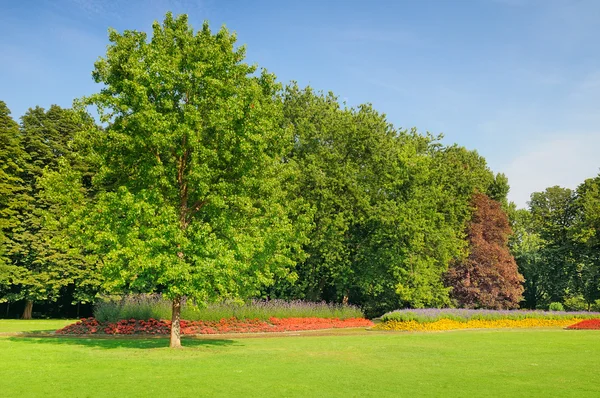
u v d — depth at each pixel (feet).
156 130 50.34
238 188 57.31
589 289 166.40
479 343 66.23
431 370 40.50
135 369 37.88
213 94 54.39
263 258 60.49
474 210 138.10
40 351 47.85
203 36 57.62
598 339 74.90
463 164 155.12
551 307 152.76
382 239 112.57
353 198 112.27
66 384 31.50
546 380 36.27
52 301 142.31
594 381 36.14
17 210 128.26
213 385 31.94
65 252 126.00
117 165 57.36
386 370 40.11
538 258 184.03
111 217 51.98
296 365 41.93
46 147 132.57
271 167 61.62
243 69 58.18
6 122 128.47
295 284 119.34
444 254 116.67
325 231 108.27
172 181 55.36
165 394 28.96
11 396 27.96
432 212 114.21
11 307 146.00
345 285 119.96
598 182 171.22
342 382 34.06
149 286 116.16
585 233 153.99
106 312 78.54
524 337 77.71
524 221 208.54
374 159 114.83
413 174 115.44
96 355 46.26
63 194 55.26
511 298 137.80
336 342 65.31
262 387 31.65
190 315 83.10
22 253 125.90
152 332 73.56
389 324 93.30
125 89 52.26
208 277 51.93
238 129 54.95
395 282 112.68
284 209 72.79
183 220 56.85
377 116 122.42
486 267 131.13
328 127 115.14
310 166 107.04
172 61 53.72
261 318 91.30
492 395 30.40
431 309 102.89
